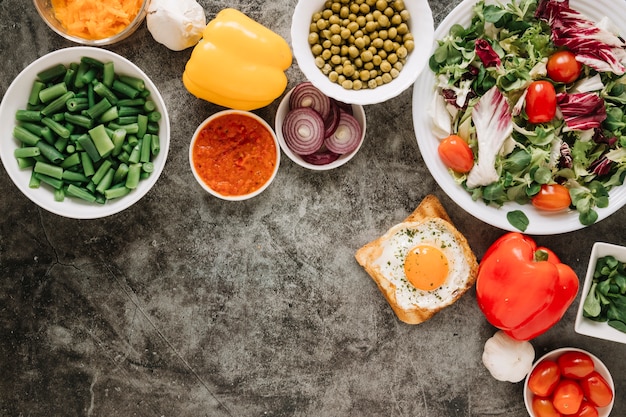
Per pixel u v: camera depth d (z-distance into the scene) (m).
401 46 0.60
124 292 0.68
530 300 0.59
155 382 0.69
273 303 0.68
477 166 0.60
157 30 0.61
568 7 0.59
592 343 0.68
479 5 0.60
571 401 0.63
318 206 0.67
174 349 0.69
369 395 0.69
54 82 0.61
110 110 0.60
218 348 0.69
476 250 0.68
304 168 0.67
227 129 0.63
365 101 0.59
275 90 0.61
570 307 0.68
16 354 0.69
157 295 0.68
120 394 0.70
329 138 0.63
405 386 0.69
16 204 0.67
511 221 0.62
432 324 0.68
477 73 0.61
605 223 0.67
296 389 0.69
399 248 0.65
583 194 0.61
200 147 0.63
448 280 0.65
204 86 0.60
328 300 0.68
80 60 0.60
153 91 0.60
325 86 0.60
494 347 0.66
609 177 0.62
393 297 0.65
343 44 0.60
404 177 0.67
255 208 0.67
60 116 0.60
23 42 0.65
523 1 0.60
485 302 0.62
